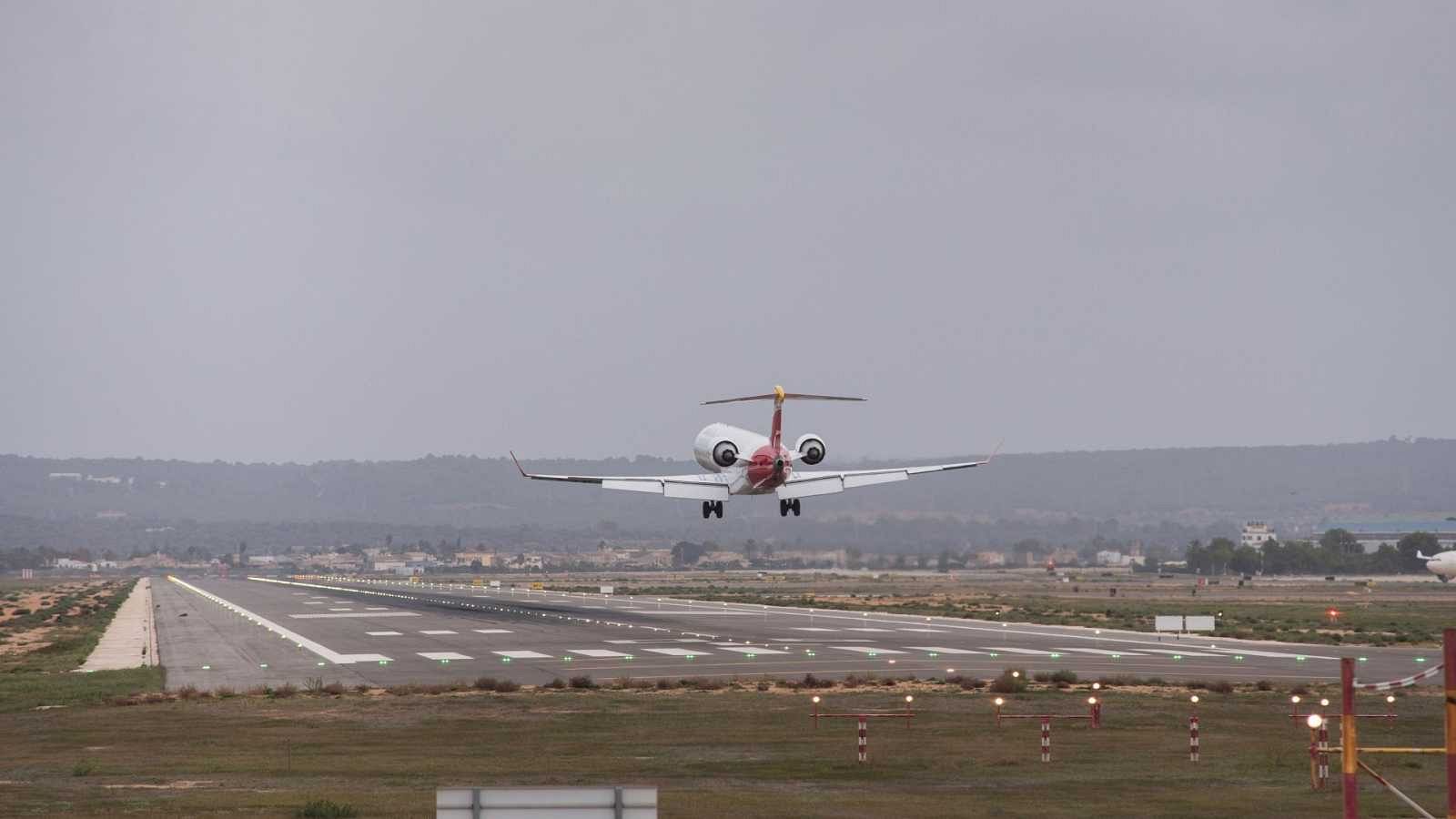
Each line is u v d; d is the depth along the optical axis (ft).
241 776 433.89
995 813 365.40
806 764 460.96
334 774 437.58
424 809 362.94
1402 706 631.56
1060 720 578.66
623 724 567.18
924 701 647.56
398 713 606.96
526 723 573.74
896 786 414.21
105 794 393.70
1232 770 449.89
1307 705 633.20
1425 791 405.80
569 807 229.45
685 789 406.62
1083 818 358.23
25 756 488.85
